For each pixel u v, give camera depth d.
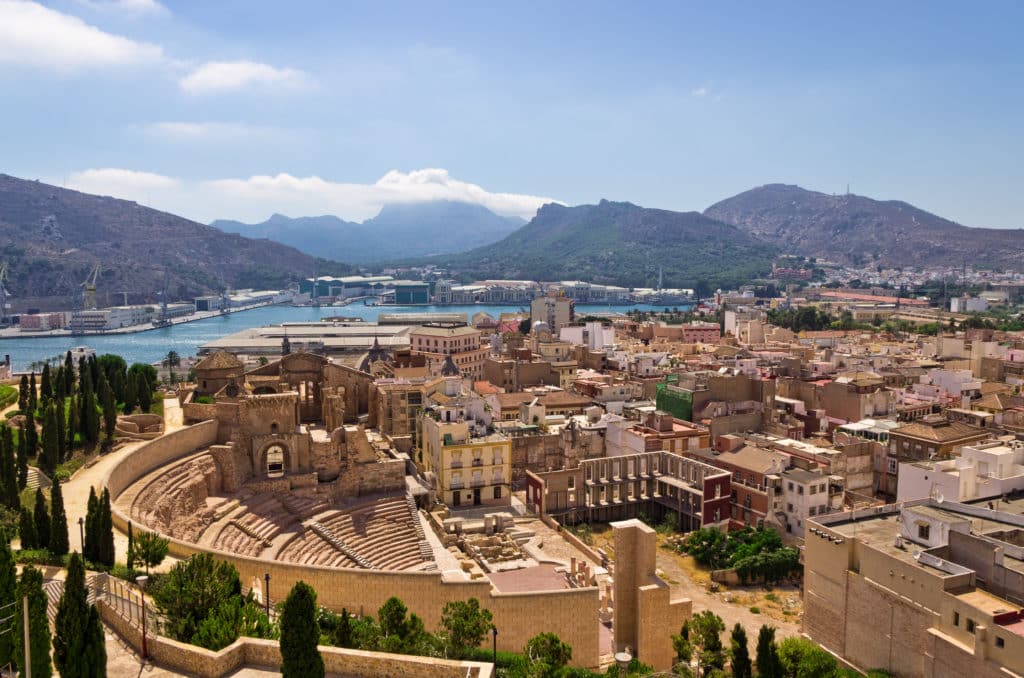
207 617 62.25
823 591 99.25
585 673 79.75
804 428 193.12
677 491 154.12
